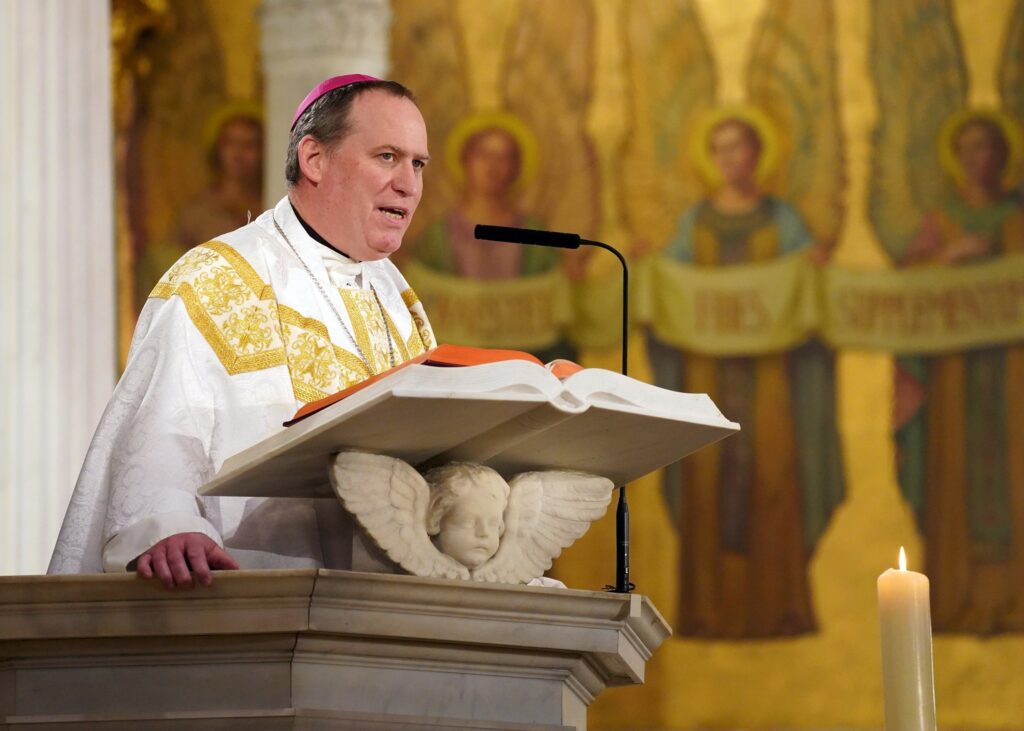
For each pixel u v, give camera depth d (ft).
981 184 88.28
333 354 29.50
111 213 52.95
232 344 28.27
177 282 28.40
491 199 90.53
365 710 21.68
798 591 86.17
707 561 86.58
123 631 21.40
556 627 22.82
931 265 88.12
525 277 89.51
